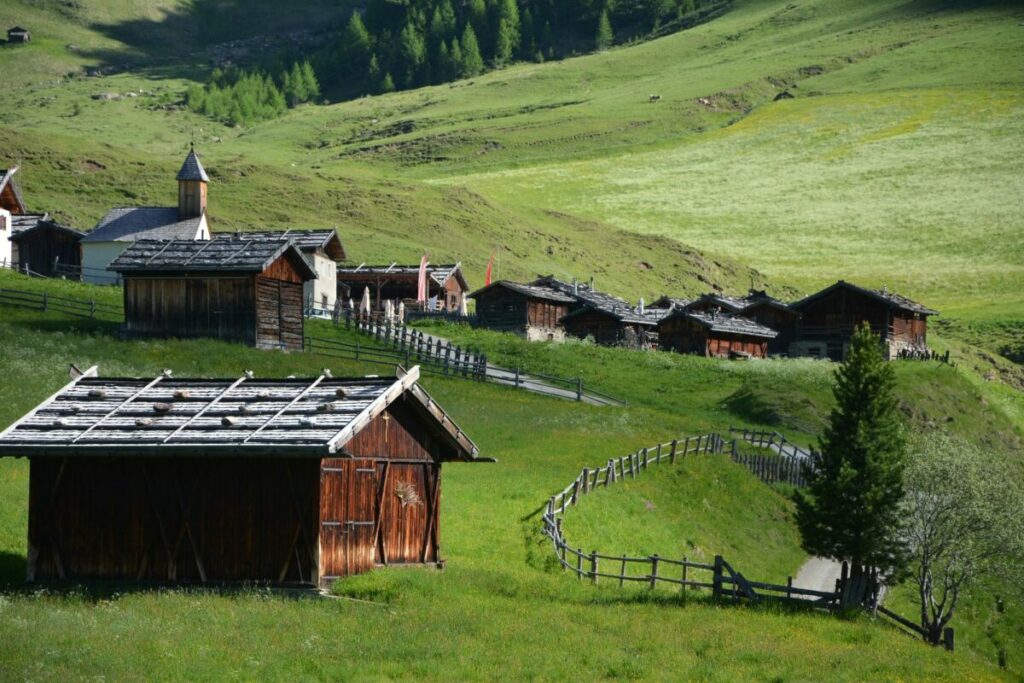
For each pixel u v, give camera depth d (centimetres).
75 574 3444
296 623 2914
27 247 10181
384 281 11900
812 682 2980
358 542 3475
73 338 7269
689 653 3122
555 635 3058
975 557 4988
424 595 3300
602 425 7031
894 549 4688
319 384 3591
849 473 4634
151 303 7644
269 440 3228
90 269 10050
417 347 8256
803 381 9256
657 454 6394
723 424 7962
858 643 3672
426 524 3809
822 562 5988
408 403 3694
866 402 4822
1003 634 5522
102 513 3447
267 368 7144
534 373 8662
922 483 4994
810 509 4788
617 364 9525
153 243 7881
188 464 3409
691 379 9312
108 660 2475
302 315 7938
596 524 4991
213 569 3375
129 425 3425
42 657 2473
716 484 6419
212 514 3384
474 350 9194
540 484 5338
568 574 4162
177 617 2905
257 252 7644
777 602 4097
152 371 6719
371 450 3531
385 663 2653
